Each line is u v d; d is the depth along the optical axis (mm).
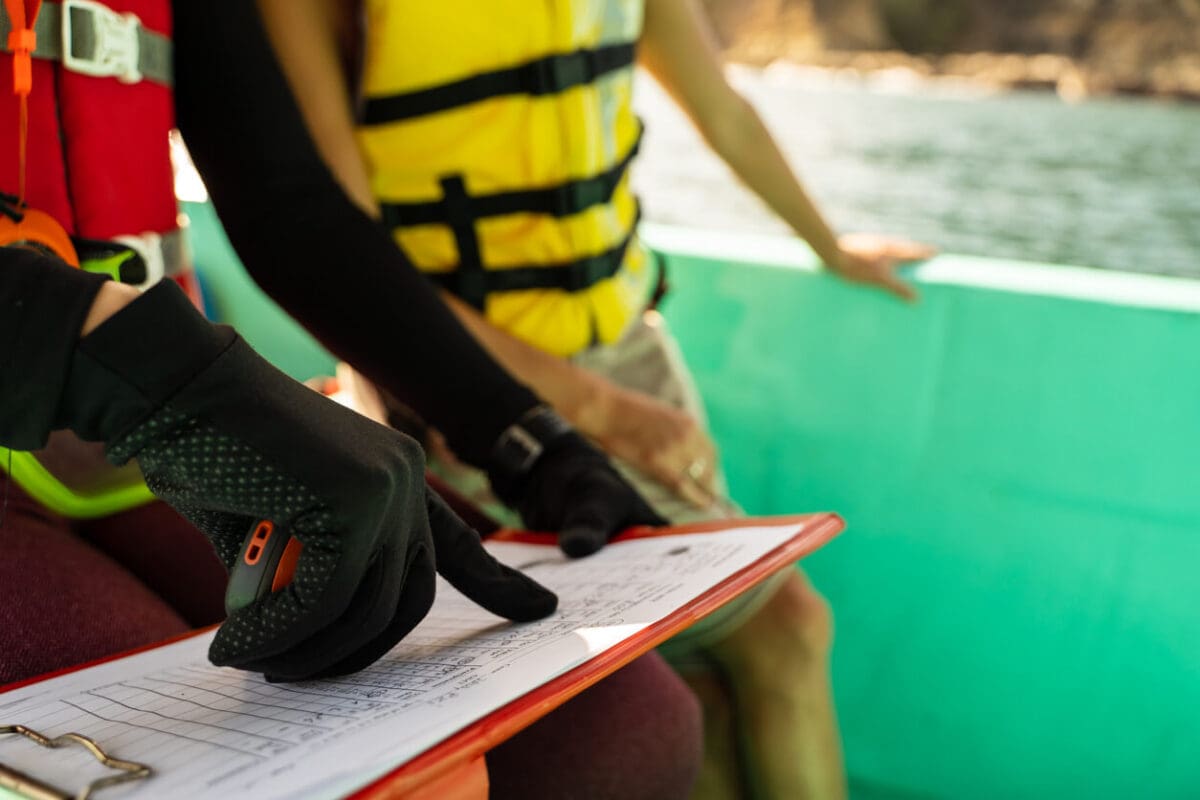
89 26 683
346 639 454
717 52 1319
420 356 817
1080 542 1182
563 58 1037
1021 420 1204
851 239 1421
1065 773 1205
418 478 466
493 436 819
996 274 1244
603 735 672
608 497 784
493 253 1118
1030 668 1219
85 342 414
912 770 1286
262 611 440
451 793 396
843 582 1319
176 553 831
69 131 690
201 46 841
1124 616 1164
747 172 1340
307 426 426
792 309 1340
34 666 616
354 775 356
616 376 1200
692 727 731
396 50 1043
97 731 452
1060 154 8070
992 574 1231
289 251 829
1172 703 1148
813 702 1045
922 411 1262
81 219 708
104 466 798
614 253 1158
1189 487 1121
